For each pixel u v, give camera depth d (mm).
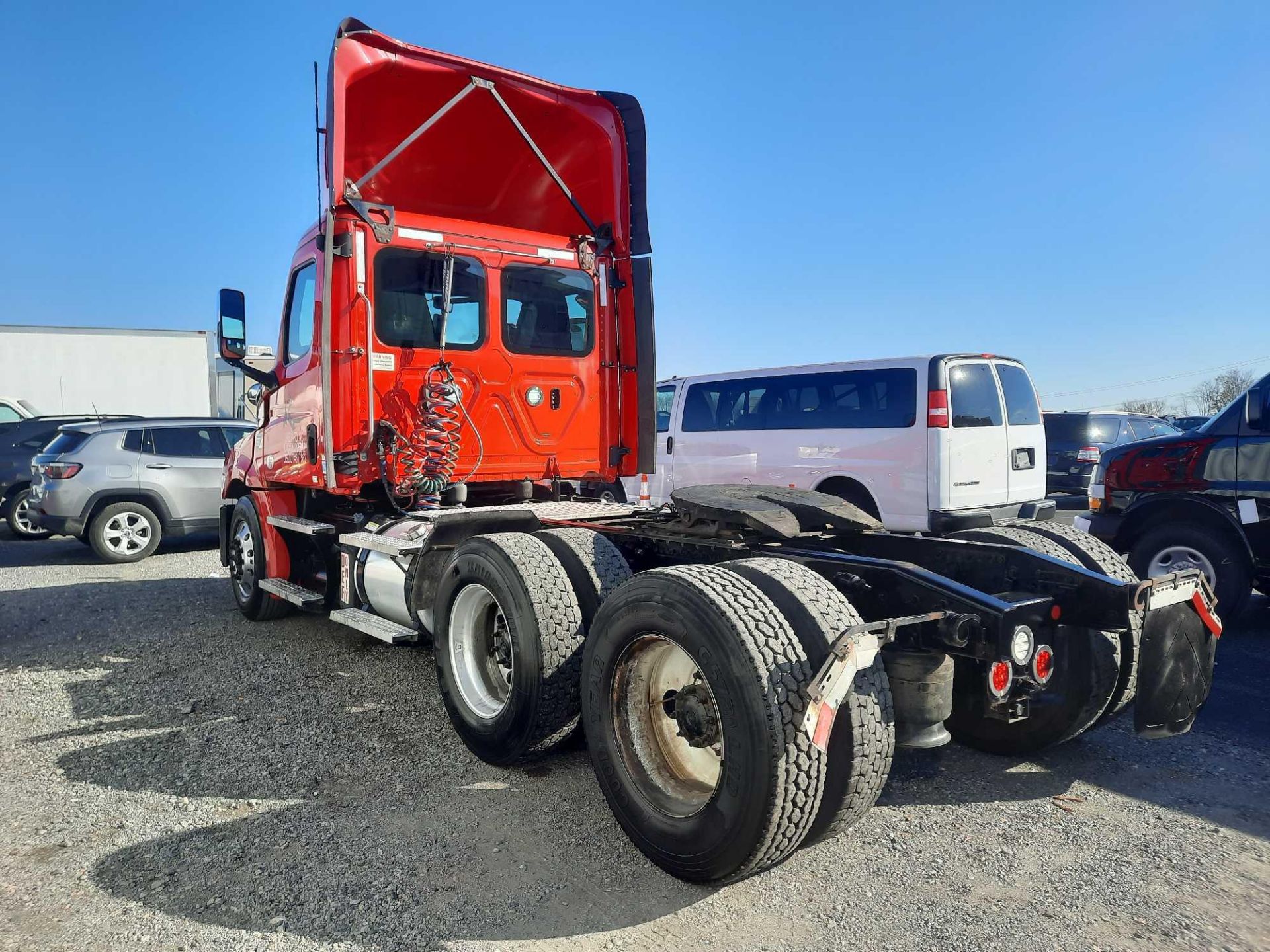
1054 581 3361
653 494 10492
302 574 6070
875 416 8242
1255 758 3934
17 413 14438
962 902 2744
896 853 3061
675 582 2814
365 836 3211
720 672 2592
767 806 2479
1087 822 3295
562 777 3744
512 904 2754
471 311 5316
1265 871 2922
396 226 5023
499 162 5461
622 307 5969
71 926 2639
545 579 3590
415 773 3803
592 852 3090
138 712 4641
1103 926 2604
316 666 5445
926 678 2775
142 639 6199
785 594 2762
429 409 4977
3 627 6656
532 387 5559
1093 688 3457
